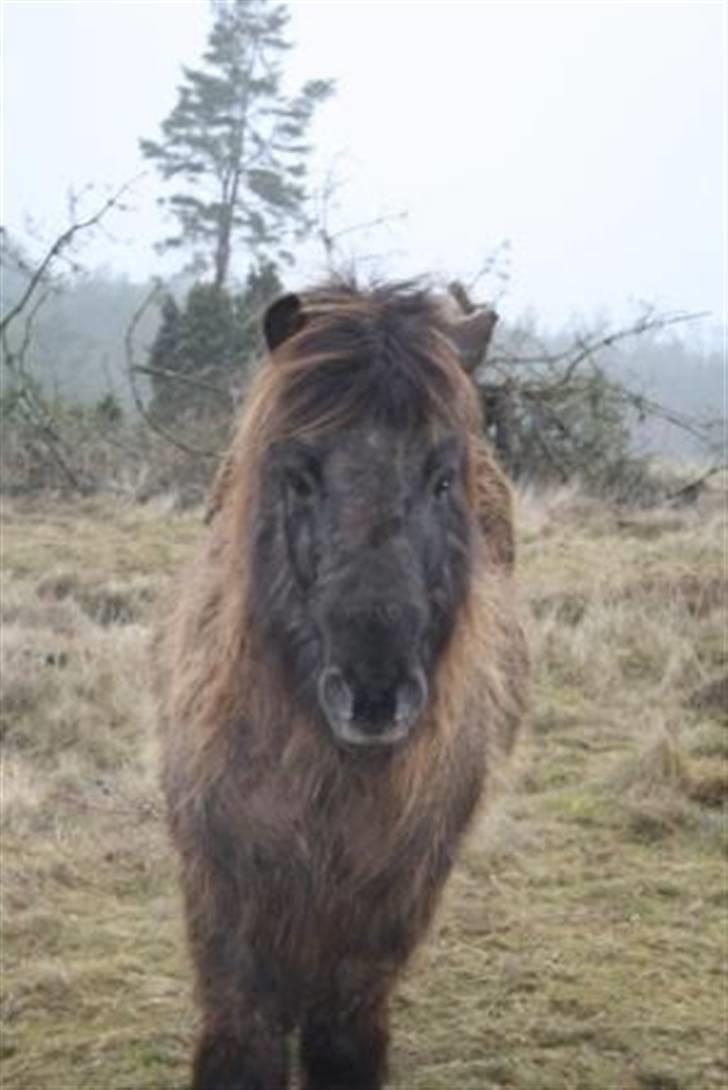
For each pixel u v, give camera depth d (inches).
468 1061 224.1
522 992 245.8
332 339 170.4
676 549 551.8
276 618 171.9
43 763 344.8
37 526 636.7
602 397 740.7
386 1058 198.1
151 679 228.5
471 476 180.1
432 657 175.2
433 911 193.3
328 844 179.5
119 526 640.4
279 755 176.6
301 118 1423.5
